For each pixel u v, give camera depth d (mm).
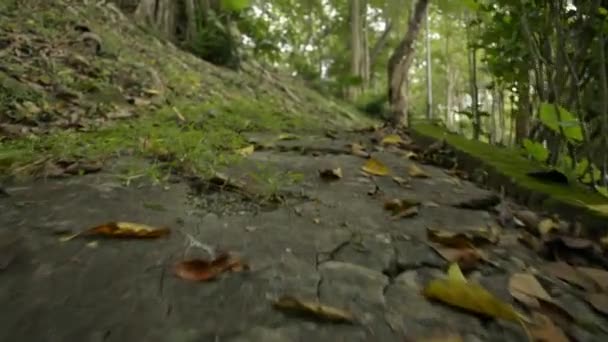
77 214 1381
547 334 910
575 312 1026
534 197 1792
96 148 2141
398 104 5785
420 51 15016
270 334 856
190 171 1912
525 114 2652
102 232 1223
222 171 1965
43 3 5398
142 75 4500
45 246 1155
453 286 987
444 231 1400
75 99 3314
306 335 861
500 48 2652
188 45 8273
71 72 3789
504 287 1113
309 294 1003
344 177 2062
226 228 1355
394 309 967
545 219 1569
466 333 899
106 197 1550
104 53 4625
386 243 1326
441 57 14602
